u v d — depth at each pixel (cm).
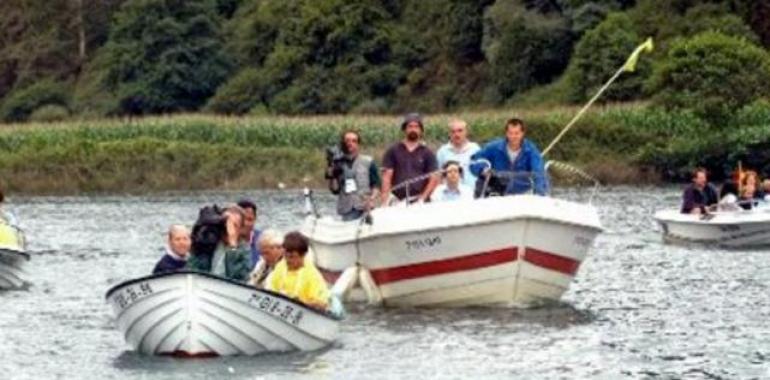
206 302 3073
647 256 5347
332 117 13788
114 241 6241
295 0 17700
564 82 14788
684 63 11594
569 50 15612
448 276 3747
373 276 3847
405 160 3903
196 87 17812
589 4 15550
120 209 8769
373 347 3247
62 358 3155
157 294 3086
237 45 18125
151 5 18012
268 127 12362
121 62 18225
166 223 7419
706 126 11450
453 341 3328
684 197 5950
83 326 3641
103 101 18312
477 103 15988
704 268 4909
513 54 15788
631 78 14112
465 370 2991
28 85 19562
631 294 4188
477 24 16538
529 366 3030
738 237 5709
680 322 3619
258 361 3073
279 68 17188
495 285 3744
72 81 19475
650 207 8175
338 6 17162
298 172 11544
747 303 3972
